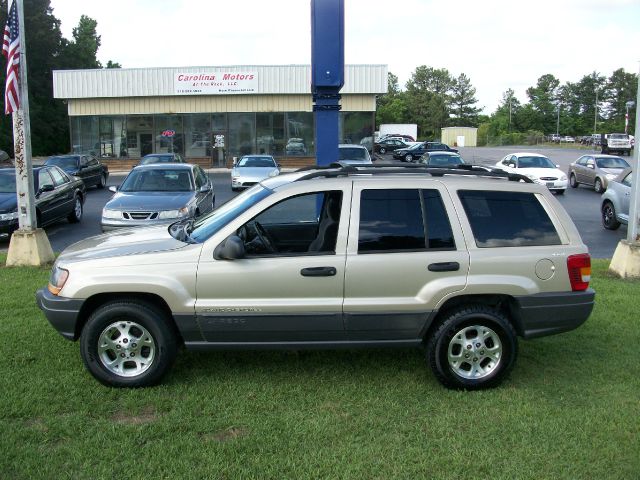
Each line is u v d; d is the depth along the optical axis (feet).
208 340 15.47
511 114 381.60
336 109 26.37
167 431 13.28
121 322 15.43
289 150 122.52
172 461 12.03
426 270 15.33
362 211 15.53
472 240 15.60
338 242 15.33
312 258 15.23
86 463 11.90
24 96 29.81
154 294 15.42
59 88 120.16
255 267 15.15
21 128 29.89
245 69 118.32
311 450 12.61
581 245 16.11
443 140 282.77
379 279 15.25
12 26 29.45
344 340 15.60
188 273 15.16
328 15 25.34
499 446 12.91
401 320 15.40
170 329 15.58
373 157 121.08
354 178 15.84
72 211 47.88
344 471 11.85
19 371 16.48
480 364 15.81
